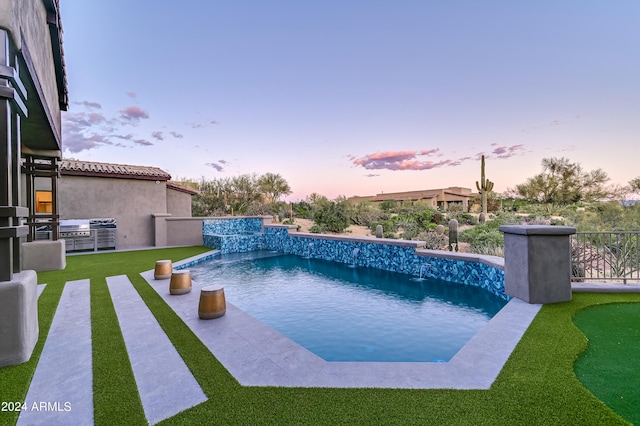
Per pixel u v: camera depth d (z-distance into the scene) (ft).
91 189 40.37
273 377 8.68
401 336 14.85
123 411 7.18
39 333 12.30
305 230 62.75
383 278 27.25
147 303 16.51
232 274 29.68
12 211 9.75
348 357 12.72
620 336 10.77
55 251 26.25
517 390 7.60
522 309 13.57
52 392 8.07
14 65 10.87
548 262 14.51
